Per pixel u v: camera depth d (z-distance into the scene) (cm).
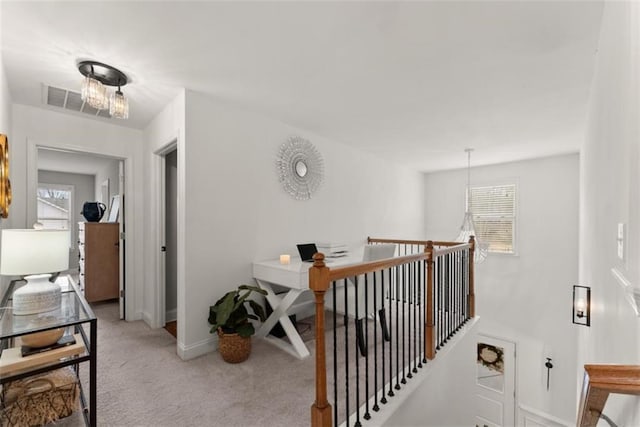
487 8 154
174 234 356
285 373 223
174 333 301
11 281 240
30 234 163
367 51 195
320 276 140
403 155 475
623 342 115
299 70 218
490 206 543
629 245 104
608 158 158
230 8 154
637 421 79
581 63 206
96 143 314
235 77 228
